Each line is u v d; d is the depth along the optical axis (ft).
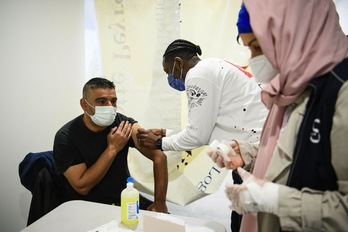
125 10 6.63
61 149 5.21
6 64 6.20
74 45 6.94
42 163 5.39
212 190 6.77
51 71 6.72
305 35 2.13
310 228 1.96
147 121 6.92
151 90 6.82
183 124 6.93
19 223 6.92
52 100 6.84
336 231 1.90
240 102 4.36
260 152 2.78
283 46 2.17
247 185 2.18
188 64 4.78
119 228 3.37
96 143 5.37
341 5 6.31
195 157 6.82
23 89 6.44
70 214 3.78
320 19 2.17
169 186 6.93
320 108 2.07
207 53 6.57
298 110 2.29
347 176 1.93
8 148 6.50
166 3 6.44
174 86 5.39
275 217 2.43
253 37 2.51
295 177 2.21
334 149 1.97
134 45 6.73
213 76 4.22
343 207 1.88
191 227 3.39
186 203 6.90
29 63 6.42
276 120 2.60
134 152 7.05
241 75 4.40
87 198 5.39
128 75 6.86
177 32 6.50
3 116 6.34
